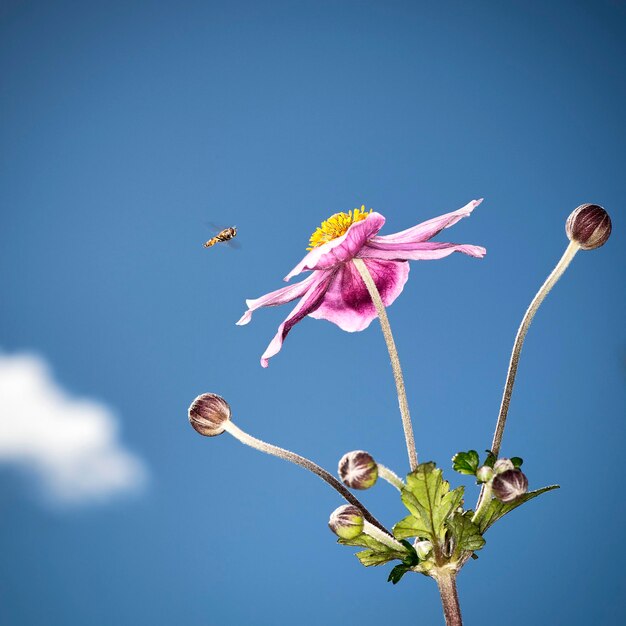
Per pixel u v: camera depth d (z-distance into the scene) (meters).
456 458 0.50
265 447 0.52
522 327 0.51
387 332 0.52
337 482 0.51
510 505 0.50
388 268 0.57
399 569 0.50
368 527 0.50
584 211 0.52
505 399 0.51
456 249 0.55
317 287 0.56
